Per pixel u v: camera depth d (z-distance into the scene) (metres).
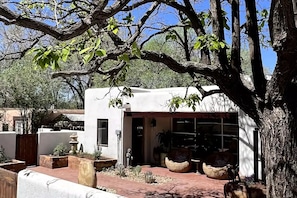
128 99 16.86
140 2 5.90
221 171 13.83
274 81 5.62
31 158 18.03
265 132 5.98
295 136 5.79
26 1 7.01
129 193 11.73
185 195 11.51
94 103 18.39
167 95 15.16
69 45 4.73
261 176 11.56
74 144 18.30
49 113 24.59
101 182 13.50
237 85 6.32
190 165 15.58
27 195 5.82
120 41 5.83
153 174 15.16
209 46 5.97
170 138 17.86
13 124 24.89
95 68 5.22
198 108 14.17
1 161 14.80
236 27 6.86
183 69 6.22
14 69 21.91
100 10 3.54
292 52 4.87
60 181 5.28
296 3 5.04
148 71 22.73
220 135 15.95
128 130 17.27
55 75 5.06
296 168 5.75
